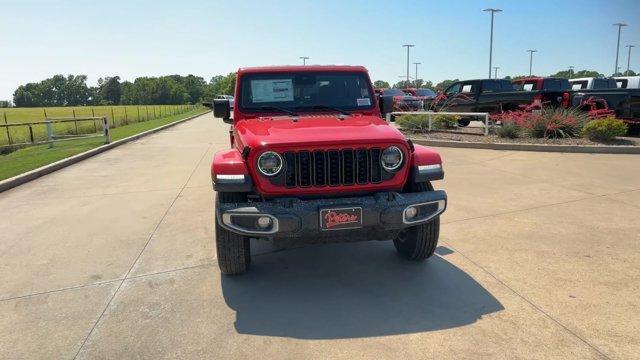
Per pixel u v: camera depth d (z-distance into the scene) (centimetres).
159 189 827
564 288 393
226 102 524
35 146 1644
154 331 347
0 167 1072
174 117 3912
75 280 443
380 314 364
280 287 417
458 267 445
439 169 406
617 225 548
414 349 314
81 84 17612
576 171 854
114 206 712
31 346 332
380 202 373
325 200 376
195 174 970
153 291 415
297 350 318
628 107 1234
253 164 372
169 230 588
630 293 380
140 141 1719
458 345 317
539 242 500
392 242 527
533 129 1222
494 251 479
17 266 480
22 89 17112
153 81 15950
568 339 319
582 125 1201
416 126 1508
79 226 613
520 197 684
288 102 502
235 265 424
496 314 356
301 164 371
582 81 1889
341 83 510
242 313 371
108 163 1158
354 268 455
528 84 1698
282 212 360
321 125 426
